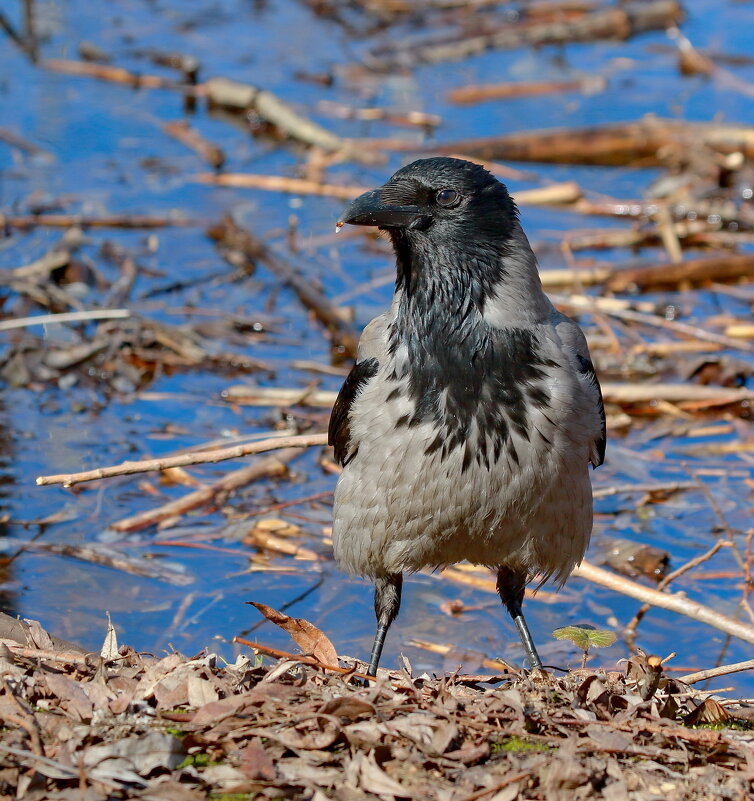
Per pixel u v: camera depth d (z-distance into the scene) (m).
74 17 23.30
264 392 13.18
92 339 14.02
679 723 6.87
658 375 14.02
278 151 19.02
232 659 9.23
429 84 21.20
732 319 15.10
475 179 7.98
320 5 23.92
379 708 6.41
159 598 10.03
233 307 15.04
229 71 21.12
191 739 6.12
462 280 7.89
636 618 9.87
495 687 7.72
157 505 11.44
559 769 5.91
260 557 10.73
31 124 19.23
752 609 10.17
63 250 15.48
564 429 7.81
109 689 6.56
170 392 13.32
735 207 17.56
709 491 11.66
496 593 10.52
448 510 7.87
